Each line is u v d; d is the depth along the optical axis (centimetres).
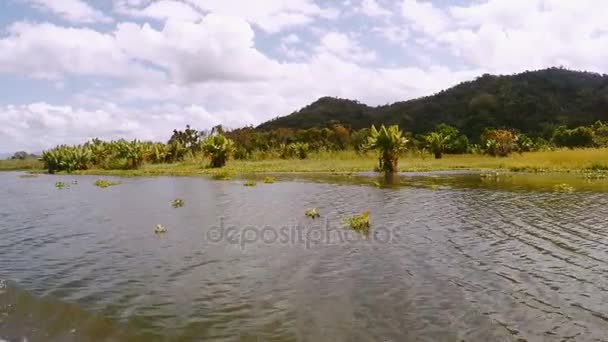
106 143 5441
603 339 608
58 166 5125
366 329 646
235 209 1683
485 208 1579
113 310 749
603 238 1116
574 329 637
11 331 691
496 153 5059
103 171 4525
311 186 2455
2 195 2475
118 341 643
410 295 768
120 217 1595
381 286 814
